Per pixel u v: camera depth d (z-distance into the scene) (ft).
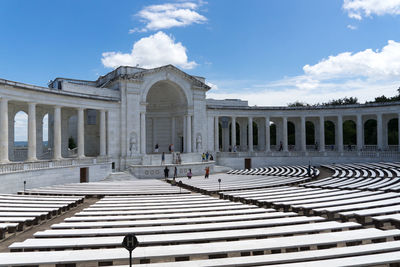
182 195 72.90
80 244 32.78
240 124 206.18
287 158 179.01
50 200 64.54
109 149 139.44
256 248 31.37
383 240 38.09
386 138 179.32
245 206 54.54
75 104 123.03
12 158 122.42
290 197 65.16
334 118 196.54
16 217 47.73
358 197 63.57
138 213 50.03
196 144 168.66
